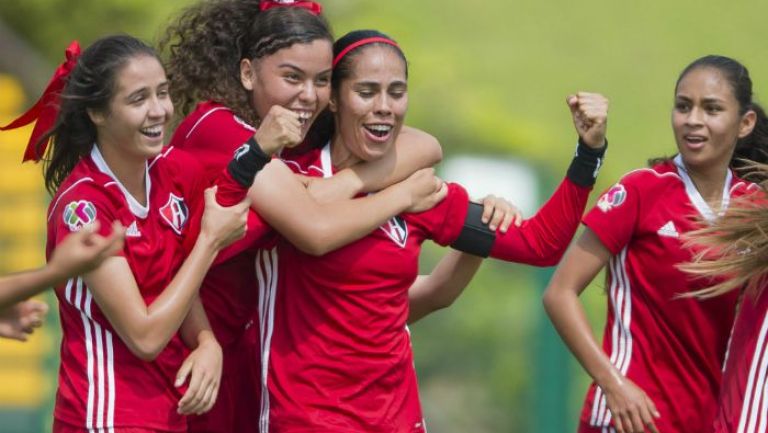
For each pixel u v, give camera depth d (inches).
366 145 814.5
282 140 768.3
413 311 925.8
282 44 804.0
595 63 2677.2
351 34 820.6
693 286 857.5
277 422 812.6
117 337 778.2
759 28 2699.3
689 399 869.2
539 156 2292.1
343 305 808.9
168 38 905.5
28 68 2091.5
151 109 766.5
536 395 1707.7
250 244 810.2
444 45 2642.7
